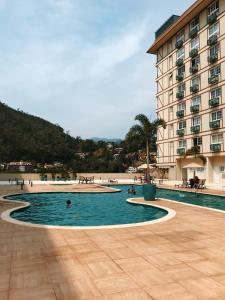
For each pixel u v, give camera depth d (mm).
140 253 6984
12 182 40688
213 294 4727
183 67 42969
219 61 35344
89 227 9969
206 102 37656
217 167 36688
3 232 9227
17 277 5496
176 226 10156
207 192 24656
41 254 6945
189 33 41250
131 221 13844
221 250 7211
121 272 5727
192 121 40625
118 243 7918
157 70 50500
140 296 4676
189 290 4883
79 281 5293
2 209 14438
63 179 47875
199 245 7676
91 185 34844
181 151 42281
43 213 16344
